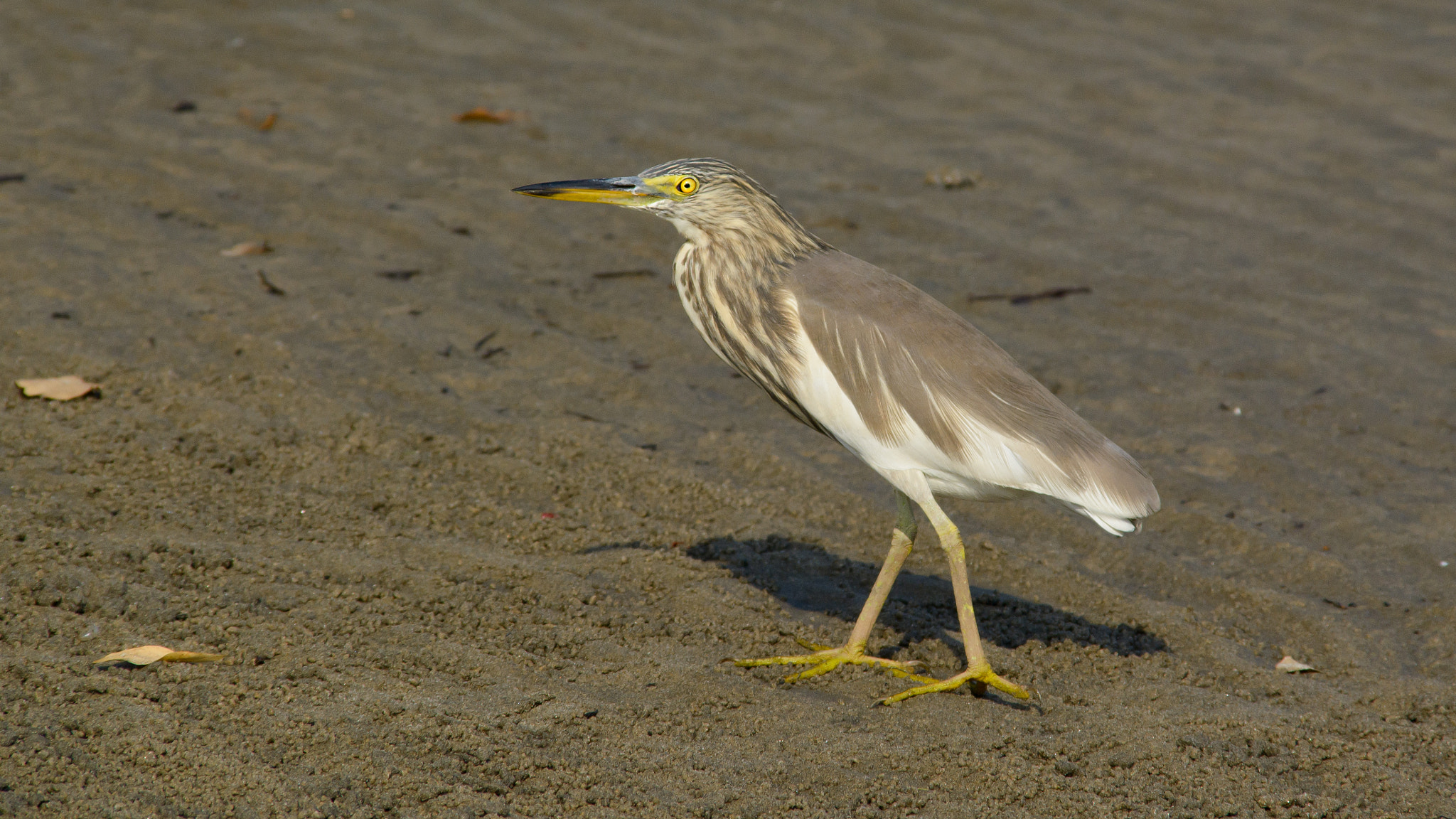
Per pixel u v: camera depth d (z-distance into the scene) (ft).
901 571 31.48
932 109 58.70
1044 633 28.91
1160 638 28.99
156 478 31.48
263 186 48.85
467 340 40.63
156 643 24.58
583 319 42.63
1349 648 28.84
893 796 22.08
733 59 62.34
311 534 29.78
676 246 48.19
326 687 23.71
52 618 24.94
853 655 26.81
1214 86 60.95
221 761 21.24
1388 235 49.16
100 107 53.52
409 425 35.60
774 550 31.65
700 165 27.61
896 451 25.70
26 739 21.16
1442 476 35.76
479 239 46.91
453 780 21.44
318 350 38.83
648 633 27.25
